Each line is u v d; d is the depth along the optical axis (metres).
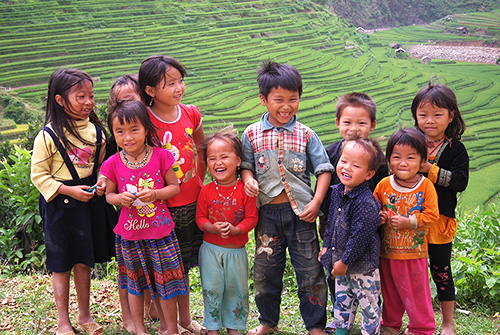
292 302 3.77
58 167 2.72
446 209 2.83
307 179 2.89
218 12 51.25
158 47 42.94
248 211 2.79
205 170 3.06
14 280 3.90
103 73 37.28
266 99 2.76
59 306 2.78
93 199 2.79
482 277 3.71
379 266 2.83
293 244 2.79
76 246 2.76
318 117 37.00
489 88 46.22
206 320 2.83
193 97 37.28
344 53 50.47
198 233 2.98
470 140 35.88
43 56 36.69
